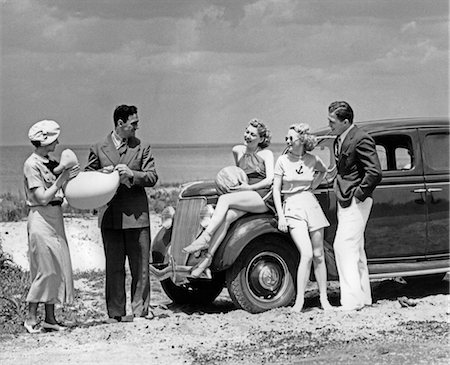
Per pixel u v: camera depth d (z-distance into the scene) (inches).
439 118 446.9
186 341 354.6
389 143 431.5
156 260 438.6
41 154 378.3
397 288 476.1
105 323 399.2
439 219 432.8
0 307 425.1
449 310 402.3
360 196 397.1
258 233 396.8
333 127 404.8
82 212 834.8
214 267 399.5
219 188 409.4
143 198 397.4
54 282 375.2
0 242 581.0
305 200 402.0
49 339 365.1
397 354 327.9
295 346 342.3
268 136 430.0
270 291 404.2
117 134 397.7
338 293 474.3
